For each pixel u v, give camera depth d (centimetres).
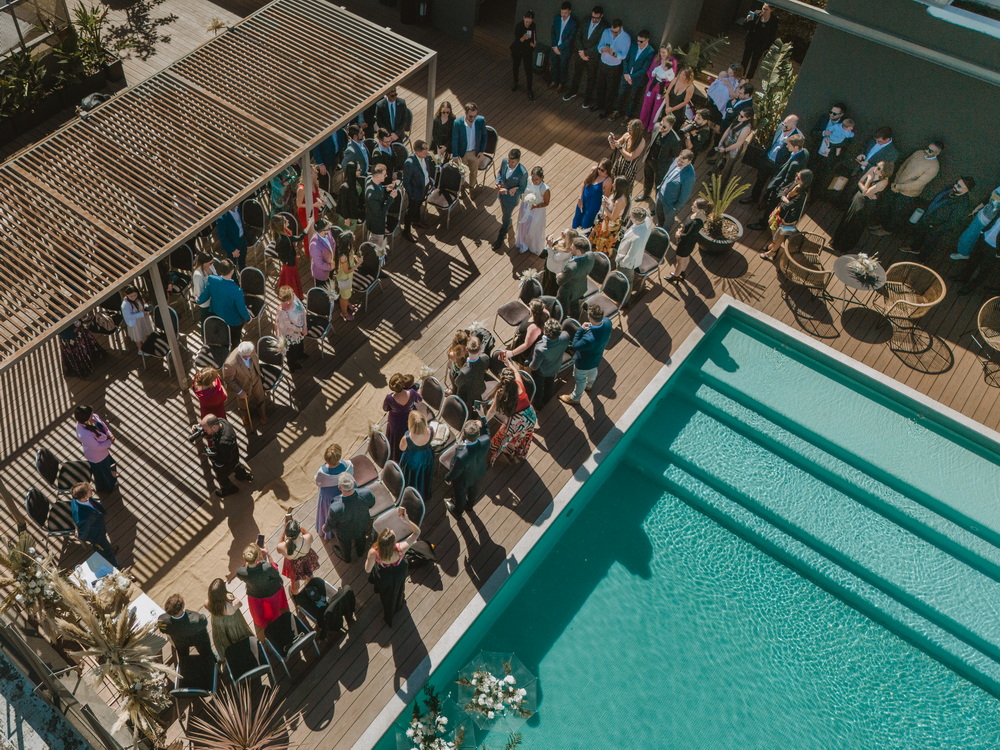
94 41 1509
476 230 1361
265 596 846
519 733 916
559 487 1071
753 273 1338
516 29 1505
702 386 1233
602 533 1102
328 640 914
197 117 1152
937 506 1106
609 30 1477
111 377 1134
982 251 1280
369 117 1369
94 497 912
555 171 1461
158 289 1012
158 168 1086
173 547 977
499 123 1542
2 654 884
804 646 1014
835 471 1141
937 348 1256
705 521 1124
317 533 999
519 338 1152
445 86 1605
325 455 905
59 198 1041
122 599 870
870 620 1044
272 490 1034
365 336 1201
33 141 1443
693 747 926
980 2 1199
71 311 937
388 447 997
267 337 1089
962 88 1241
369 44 1281
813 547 1091
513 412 984
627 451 1180
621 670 977
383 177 1150
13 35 1419
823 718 958
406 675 898
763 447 1181
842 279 1238
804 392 1216
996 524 1080
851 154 1412
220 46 1253
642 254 1192
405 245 1324
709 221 1358
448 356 1071
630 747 919
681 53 1525
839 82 1351
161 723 839
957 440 1171
